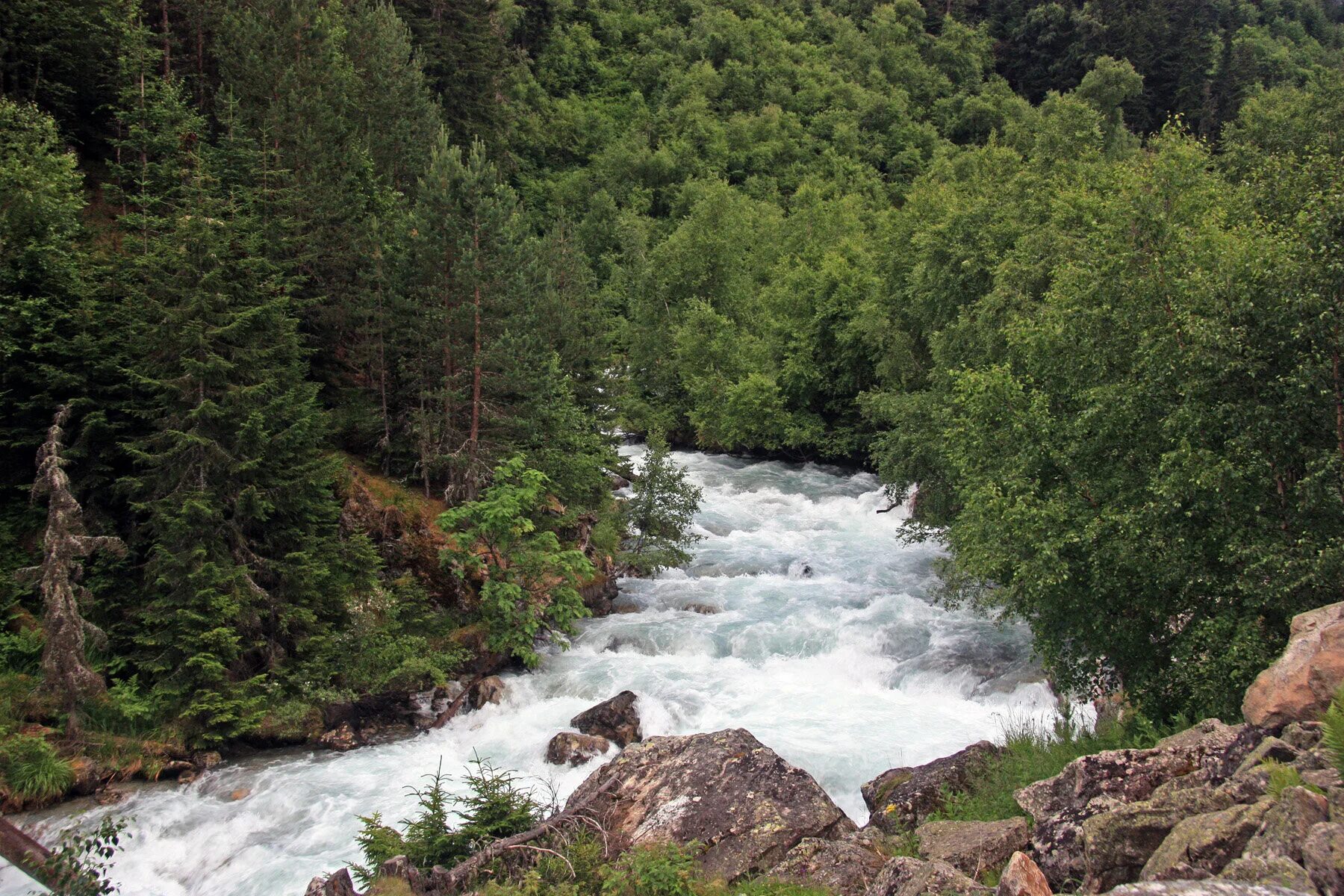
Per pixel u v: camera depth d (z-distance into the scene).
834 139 101.19
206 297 22.09
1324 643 11.37
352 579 25.23
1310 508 14.48
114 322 24.23
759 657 26.34
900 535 34.66
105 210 34.69
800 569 33.78
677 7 130.12
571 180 90.94
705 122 100.81
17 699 19.59
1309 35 121.12
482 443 29.38
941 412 29.69
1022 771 15.48
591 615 29.39
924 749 20.39
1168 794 10.77
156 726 20.56
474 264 28.19
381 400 31.89
